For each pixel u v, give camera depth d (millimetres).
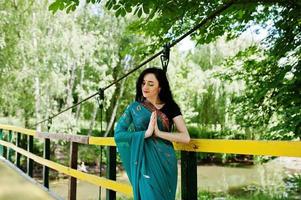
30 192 5922
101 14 21344
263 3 4848
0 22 17516
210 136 21141
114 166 4188
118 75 23625
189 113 21281
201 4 4660
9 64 18297
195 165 2828
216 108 20719
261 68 6367
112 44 21641
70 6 4070
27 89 18922
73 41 18812
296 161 21266
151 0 3963
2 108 19578
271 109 6109
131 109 2844
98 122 26016
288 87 5340
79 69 21625
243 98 6539
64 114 19453
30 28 18453
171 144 2785
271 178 17281
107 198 4172
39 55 18500
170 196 2695
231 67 7262
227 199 12148
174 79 21812
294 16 4891
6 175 7328
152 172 2662
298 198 11359
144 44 6117
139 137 2691
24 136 18562
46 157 6527
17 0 18344
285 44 5398
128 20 21203
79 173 4895
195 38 6023
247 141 2297
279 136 5445
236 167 21812
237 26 6008
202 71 22109
